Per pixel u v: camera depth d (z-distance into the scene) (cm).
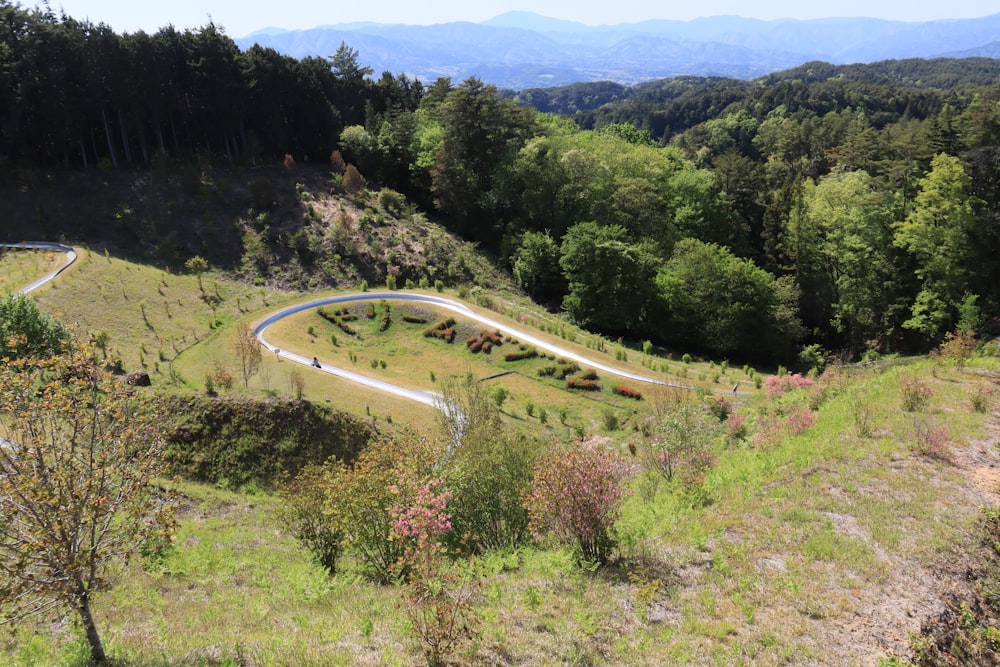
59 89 6194
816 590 1229
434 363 4609
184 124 7231
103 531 982
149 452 1015
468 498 1744
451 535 1645
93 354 1017
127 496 967
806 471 1800
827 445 1944
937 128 6112
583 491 1406
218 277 5788
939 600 1189
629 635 1120
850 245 5847
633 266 5897
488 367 4541
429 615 1095
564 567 1394
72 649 1027
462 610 1100
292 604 1391
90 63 6300
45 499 857
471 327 5038
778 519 1541
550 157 7438
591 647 1077
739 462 2053
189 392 3288
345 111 8944
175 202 6406
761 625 1132
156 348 4403
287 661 1037
